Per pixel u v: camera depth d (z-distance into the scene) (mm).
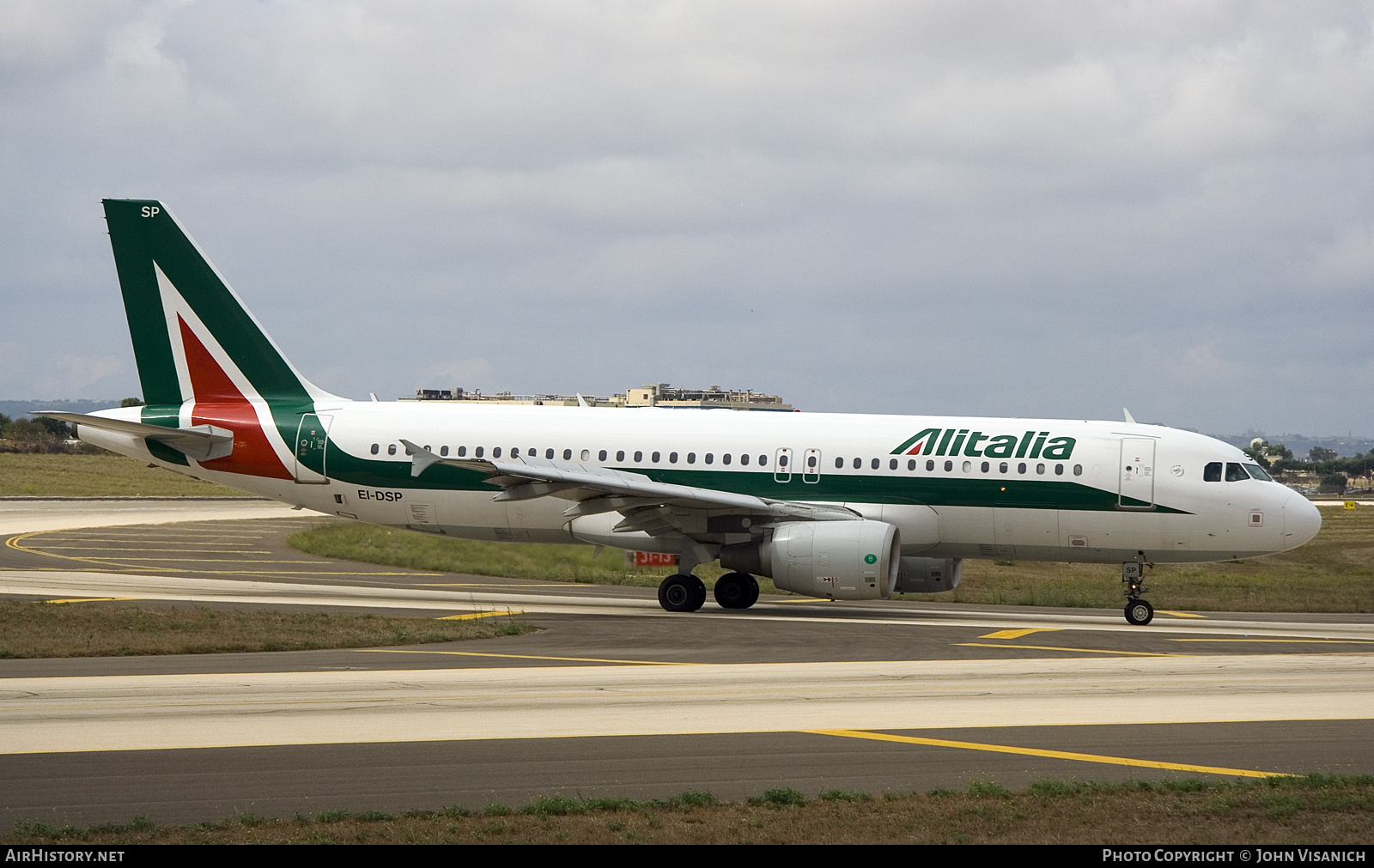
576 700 46375
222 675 51531
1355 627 81062
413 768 35656
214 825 29812
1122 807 32312
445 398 194500
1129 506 82188
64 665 53875
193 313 93312
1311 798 33125
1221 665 58094
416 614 76875
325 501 92188
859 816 31359
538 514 89000
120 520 175250
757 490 86562
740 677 52250
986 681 52000
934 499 84750
